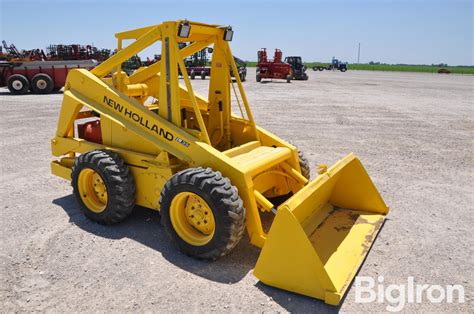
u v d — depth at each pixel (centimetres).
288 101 1825
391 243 459
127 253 426
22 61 2066
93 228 483
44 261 409
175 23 426
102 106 505
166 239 457
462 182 679
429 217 533
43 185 634
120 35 502
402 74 6269
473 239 473
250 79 3688
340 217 486
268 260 358
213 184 380
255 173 418
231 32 493
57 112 1360
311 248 339
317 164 774
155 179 459
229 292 361
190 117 554
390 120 1320
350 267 381
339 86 2942
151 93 572
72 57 2675
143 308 338
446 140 1012
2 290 361
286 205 347
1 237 458
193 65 3272
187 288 366
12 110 1399
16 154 812
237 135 533
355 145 941
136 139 479
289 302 348
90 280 376
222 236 381
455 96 2225
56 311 333
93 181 493
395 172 730
